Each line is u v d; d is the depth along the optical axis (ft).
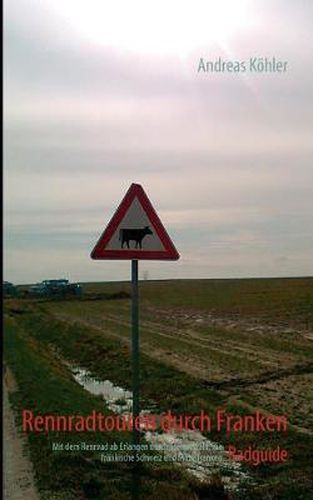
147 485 30.07
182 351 98.32
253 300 234.17
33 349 117.50
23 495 29.91
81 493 29.89
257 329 132.16
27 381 68.85
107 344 114.73
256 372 75.15
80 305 260.01
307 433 44.83
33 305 271.69
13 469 34.19
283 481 34.73
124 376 82.84
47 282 344.90
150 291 371.76
